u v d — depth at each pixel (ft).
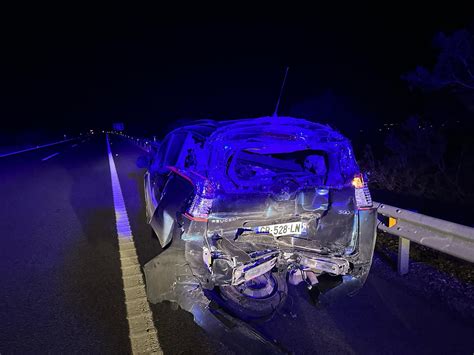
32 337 9.41
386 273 13.56
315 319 10.47
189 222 9.33
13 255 15.10
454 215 18.81
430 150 26.45
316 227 10.81
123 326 9.95
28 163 52.60
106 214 22.03
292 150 11.33
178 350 8.95
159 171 15.81
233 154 10.08
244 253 9.29
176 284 9.73
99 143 130.41
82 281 12.62
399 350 9.12
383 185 27.71
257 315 10.46
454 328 10.03
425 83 31.14
